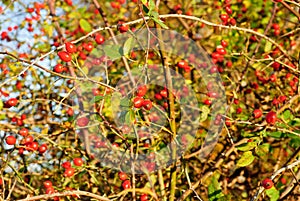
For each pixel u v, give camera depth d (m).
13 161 1.20
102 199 0.99
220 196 1.05
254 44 1.42
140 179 1.18
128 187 1.08
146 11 1.01
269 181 0.97
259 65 1.33
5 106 1.14
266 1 1.60
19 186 1.30
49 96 1.38
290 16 1.61
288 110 1.12
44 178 1.26
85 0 1.87
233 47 1.40
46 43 1.54
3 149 1.26
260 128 1.15
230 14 1.22
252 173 1.36
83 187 1.26
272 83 1.33
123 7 1.64
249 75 1.43
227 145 1.28
